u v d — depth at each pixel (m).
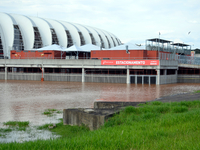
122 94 36.06
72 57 71.44
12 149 8.96
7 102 28.31
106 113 14.98
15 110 23.09
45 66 62.78
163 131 10.31
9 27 89.19
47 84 53.22
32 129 15.70
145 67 53.91
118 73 58.81
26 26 93.69
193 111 14.54
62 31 101.44
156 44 66.56
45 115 20.55
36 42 94.31
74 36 105.12
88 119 14.85
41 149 8.94
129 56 58.75
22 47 90.44
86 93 37.44
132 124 12.48
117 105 19.62
